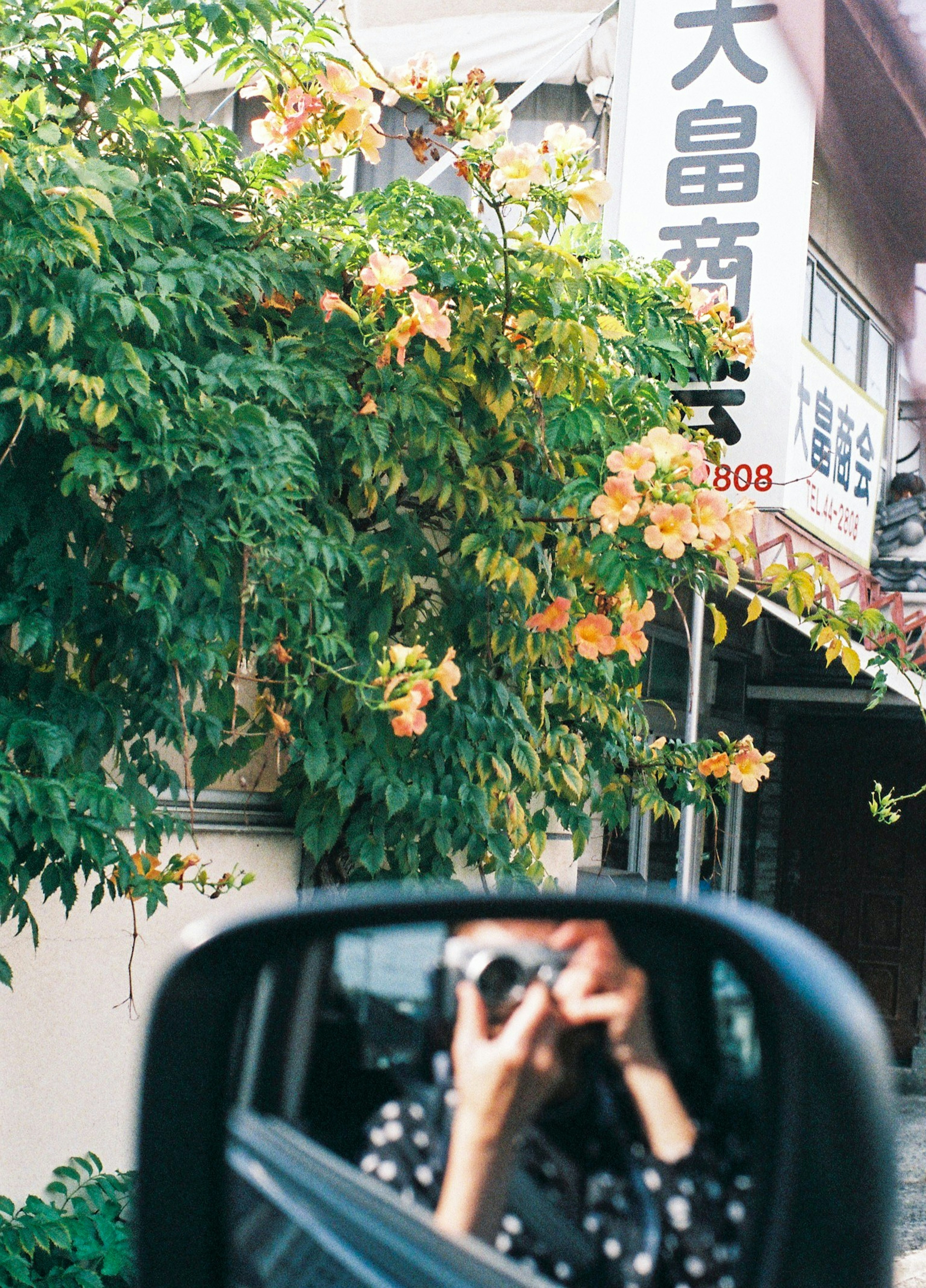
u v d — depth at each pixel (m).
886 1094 1.00
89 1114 4.05
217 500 3.01
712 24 5.82
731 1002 1.10
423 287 3.69
